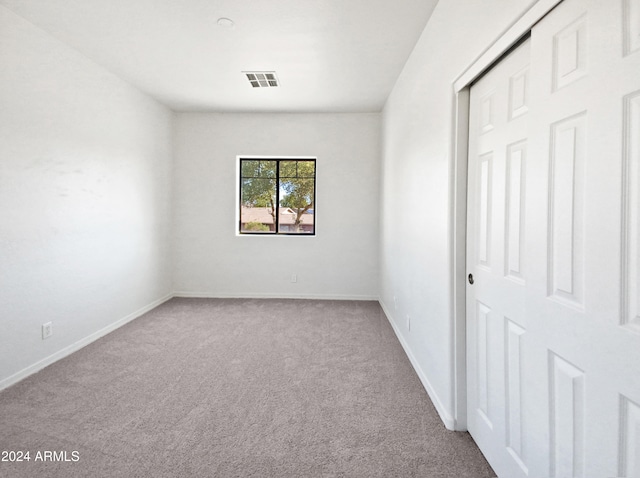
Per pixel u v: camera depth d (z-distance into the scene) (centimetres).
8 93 224
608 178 83
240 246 466
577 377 95
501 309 142
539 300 111
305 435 175
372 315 390
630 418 78
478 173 164
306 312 400
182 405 202
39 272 250
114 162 335
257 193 472
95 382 229
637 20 76
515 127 132
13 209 229
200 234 465
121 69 320
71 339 281
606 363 84
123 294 354
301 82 346
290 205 472
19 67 231
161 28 249
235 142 457
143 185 388
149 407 200
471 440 171
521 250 128
